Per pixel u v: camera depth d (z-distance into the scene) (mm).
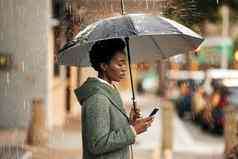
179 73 34625
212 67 33156
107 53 5297
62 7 12328
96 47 5352
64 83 25734
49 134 20844
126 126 5168
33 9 21891
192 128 26422
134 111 5555
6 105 22625
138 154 17453
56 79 25406
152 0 9742
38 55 22328
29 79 22594
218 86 24453
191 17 9930
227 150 14719
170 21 5684
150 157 16859
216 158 16594
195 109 27266
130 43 6430
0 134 20125
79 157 16188
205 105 24844
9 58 22438
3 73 22562
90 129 5047
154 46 6434
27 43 22328
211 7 11289
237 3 31750
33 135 17875
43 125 18141
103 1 9836
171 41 6301
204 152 18141
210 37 37250
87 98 5125
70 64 6113
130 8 9578
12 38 22359
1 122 22484
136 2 9734
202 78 28719
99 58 5320
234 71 28922
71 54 5961
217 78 27219
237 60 36281
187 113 30062
